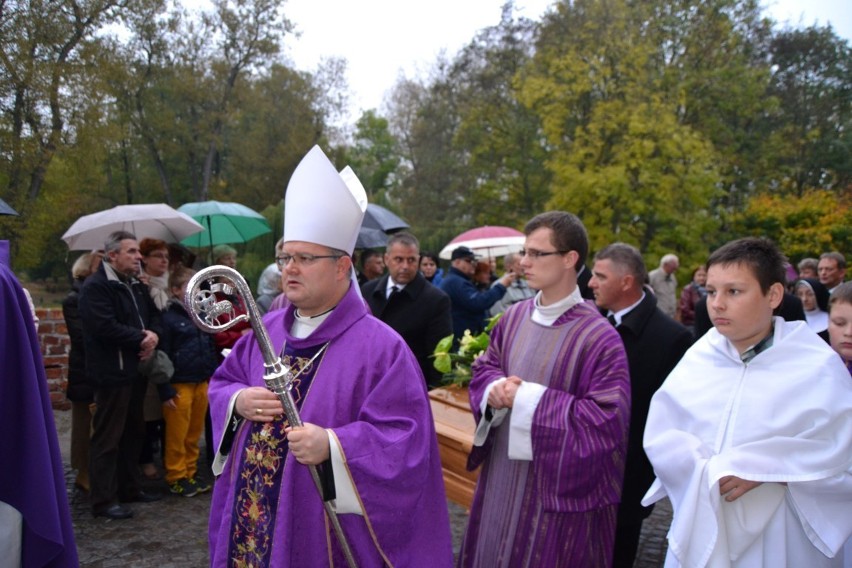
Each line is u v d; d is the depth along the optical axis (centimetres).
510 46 2447
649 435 202
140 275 434
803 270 683
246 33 2244
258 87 2505
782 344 186
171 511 414
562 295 225
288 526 169
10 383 184
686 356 207
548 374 216
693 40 1919
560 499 202
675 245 1759
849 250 1686
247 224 759
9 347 184
